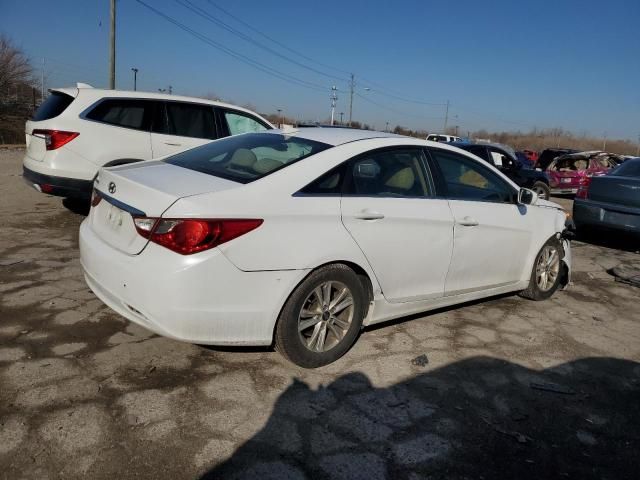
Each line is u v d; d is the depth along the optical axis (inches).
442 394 125.0
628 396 132.4
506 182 181.5
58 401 108.1
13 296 159.5
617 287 231.9
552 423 117.3
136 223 113.6
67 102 248.7
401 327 162.1
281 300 119.0
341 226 127.9
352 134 150.3
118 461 92.6
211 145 158.2
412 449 103.2
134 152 260.2
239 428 104.8
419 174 152.6
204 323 111.6
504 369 140.9
